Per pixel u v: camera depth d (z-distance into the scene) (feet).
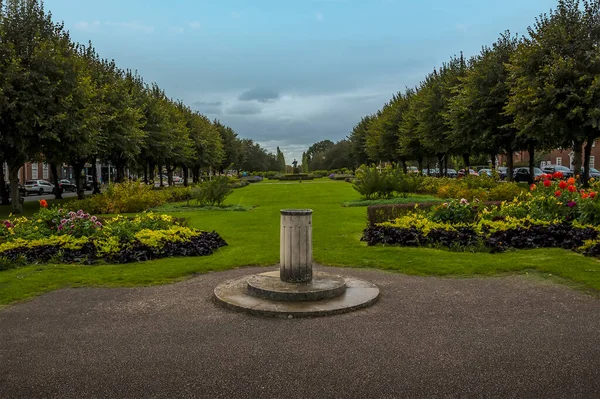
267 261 26.78
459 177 80.48
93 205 60.80
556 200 33.17
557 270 22.41
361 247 30.73
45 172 194.39
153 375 12.19
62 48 67.36
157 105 107.65
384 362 12.78
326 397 10.99
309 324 16.02
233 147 231.30
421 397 10.93
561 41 66.18
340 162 327.88
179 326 15.97
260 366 12.64
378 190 73.00
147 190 68.18
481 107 86.28
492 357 13.00
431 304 18.15
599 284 20.03
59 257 26.91
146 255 27.45
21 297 19.75
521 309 17.26
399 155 145.48
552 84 63.67
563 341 14.06
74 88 64.44
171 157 122.52
